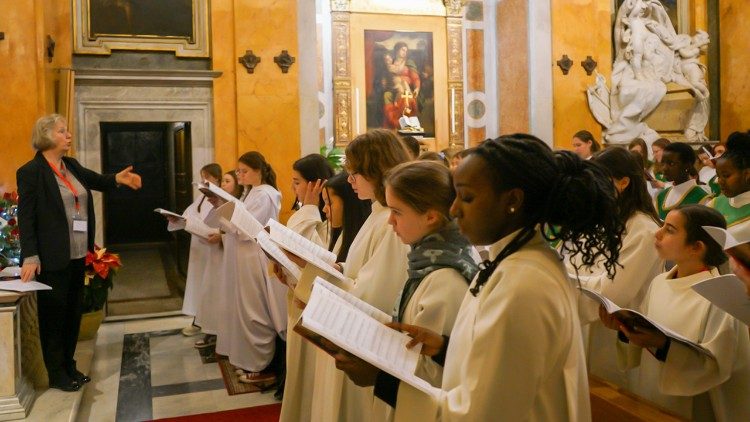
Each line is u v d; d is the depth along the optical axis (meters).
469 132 10.67
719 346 2.01
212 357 5.64
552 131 9.27
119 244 10.38
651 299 2.44
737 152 3.04
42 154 4.44
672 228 2.31
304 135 7.92
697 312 2.18
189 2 7.75
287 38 7.86
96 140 7.28
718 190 4.38
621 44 10.02
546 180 1.39
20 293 3.97
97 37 7.49
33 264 4.23
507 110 10.17
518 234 1.43
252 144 7.73
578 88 9.41
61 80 6.75
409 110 10.39
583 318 2.63
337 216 3.14
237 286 5.00
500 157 1.39
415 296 1.95
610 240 1.44
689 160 4.21
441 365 1.75
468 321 1.50
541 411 1.35
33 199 4.29
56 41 7.23
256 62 7.72
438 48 10.58
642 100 9.64
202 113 7.65
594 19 9.49
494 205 1.42
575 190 1.38
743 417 2.12
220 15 7.70
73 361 4.71
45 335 4.48
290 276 3.11
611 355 2.70
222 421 4.17
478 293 1.50
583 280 2.69
